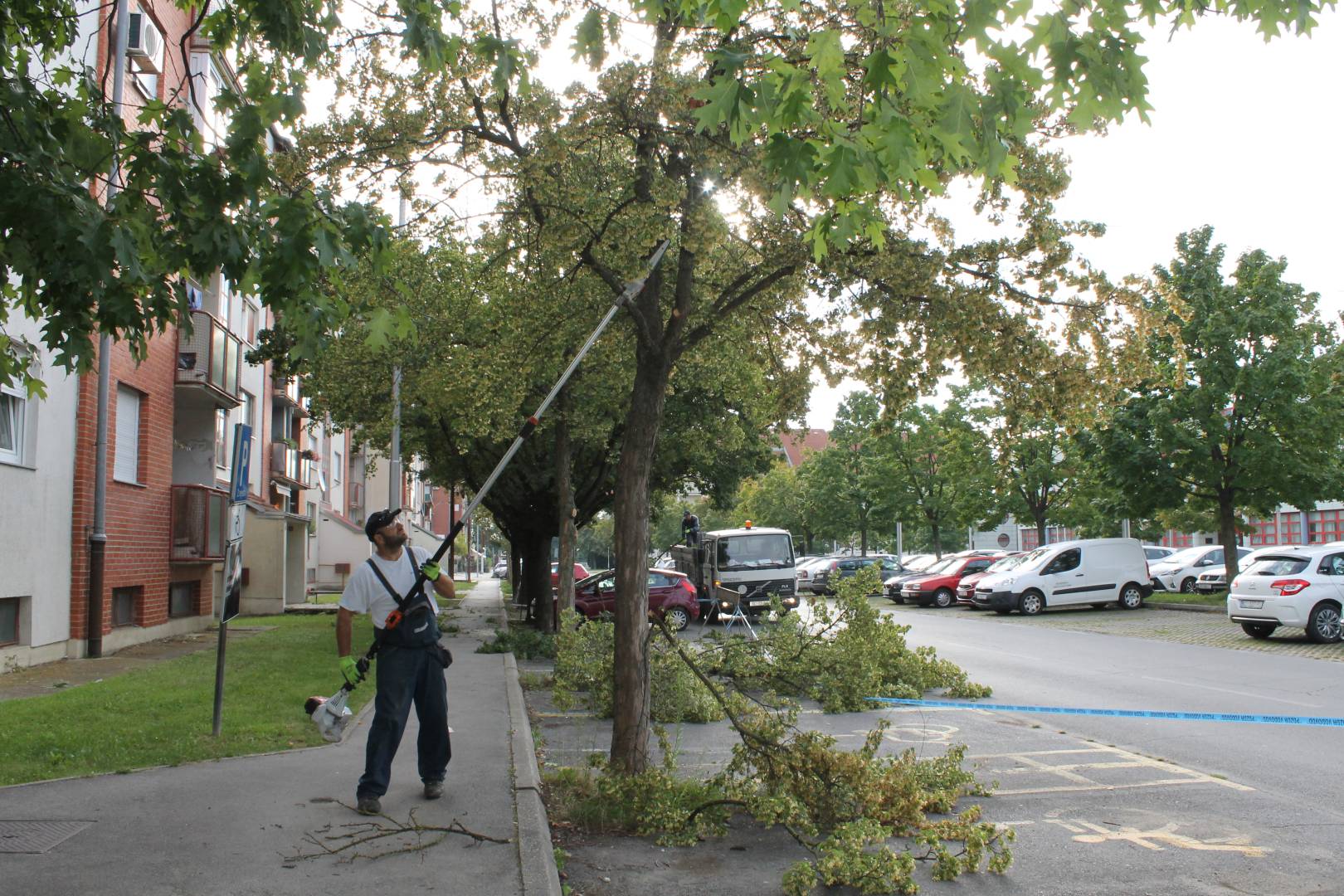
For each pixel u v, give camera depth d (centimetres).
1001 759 858
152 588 1745
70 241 487
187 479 2089
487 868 495
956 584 3222
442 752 626
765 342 964
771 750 634
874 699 1109
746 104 458
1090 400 804
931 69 433
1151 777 783
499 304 1001
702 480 2694
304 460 3528
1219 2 472
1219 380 2497
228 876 477
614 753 668
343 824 563
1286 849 593
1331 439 2470
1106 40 437
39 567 1353
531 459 2242
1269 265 2503
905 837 609
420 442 2253
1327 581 1783
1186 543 5219
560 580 1769
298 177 808
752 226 811
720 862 559
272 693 1057
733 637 888
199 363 1861
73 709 927
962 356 811
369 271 848
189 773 683
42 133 532
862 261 788
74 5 664
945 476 3975
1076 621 2477
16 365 679
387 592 608
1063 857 579
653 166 798
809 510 5222
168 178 520
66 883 462
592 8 681
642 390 714
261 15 550
